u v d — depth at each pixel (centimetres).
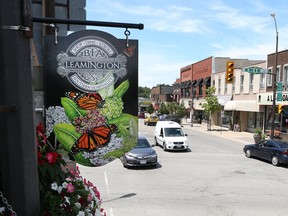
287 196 1155
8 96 234
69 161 385
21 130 238
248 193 1184
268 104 3142
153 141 2906
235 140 3091
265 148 1864
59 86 312
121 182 1329
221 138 3244
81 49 314
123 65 322
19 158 238
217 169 1650
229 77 2273
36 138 267
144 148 1708
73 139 315
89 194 321
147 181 1353
